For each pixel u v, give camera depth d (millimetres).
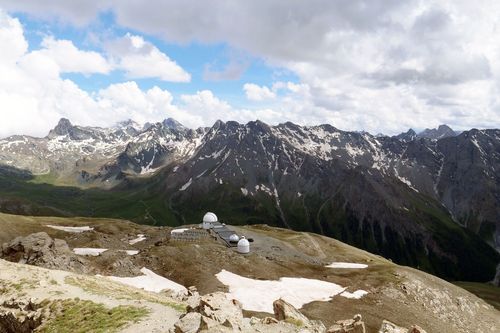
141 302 48906
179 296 68375
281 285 101750
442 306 108500
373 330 82188
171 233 147375
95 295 52250
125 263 98938
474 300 124000
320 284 107062
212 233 156500
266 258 126812
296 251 149125
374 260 155500
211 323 33375
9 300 51000
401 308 97562
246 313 79750
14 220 196250
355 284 109688
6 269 61938
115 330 39344
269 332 35031
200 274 100500
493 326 110125
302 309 87062
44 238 98938
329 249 167250
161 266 105188
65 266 89625
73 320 44500
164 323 40406
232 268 109812
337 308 90438
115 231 184625
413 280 116188
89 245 132000
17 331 47500
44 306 48938
